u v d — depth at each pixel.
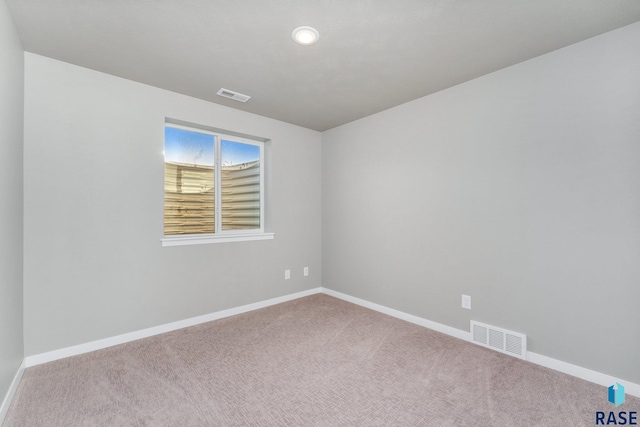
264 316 3.14
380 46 2.00
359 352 2.34
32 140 2.09
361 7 1.62
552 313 2.08
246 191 3.51
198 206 3.18
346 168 3.69
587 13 1.67
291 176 3.73
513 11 1.65
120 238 2.47
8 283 1.69
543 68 2.11
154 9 1.64
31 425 1.53
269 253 3.51
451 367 2.11
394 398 1.76
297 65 2.26
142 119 2.58
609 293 1.86
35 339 2.10
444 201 2.70
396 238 3.12
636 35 1.76
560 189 2.04
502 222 2.33
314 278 4.00
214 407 1.68
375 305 3.34
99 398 1.75
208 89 2.70
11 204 1.76
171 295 2.76
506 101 2.29
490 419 1.58
